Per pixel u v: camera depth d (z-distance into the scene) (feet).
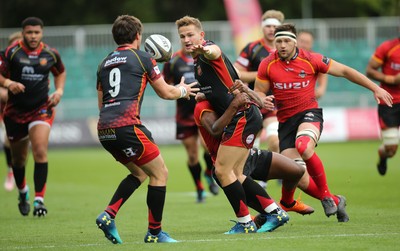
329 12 494.59
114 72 93.66
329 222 111.04
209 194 172.45
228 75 96.84
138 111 93.30
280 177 103.71
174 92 95.76
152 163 92.99
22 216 134.92
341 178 188.75
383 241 90.07
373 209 127.54
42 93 134.10
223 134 97.40
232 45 370.53
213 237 96.84
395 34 384.06
